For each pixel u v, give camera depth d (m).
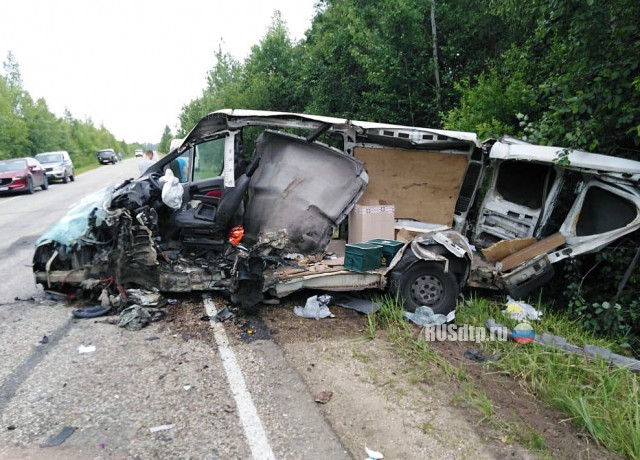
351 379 3.83
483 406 3.40
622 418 3.32
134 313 4.86
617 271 5.82
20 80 40.12
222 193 5.49
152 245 5.14
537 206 6.36
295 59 19.72
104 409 3.31
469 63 11.63
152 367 3.95
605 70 5.53
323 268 5.37
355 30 12.97
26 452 2.83
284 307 5.39
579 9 5.49
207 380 3.75
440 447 2.99
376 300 5.45
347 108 14.61
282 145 5.96
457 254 5.22
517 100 8.04
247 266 4.96
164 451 2.87
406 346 4.47
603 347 4.79
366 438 3.06
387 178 6.55
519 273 5.71
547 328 5.31
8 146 29.78
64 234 5.25
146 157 11.14
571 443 3.14
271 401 3.46
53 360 4.05
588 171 5.63
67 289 5.54
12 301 5.61
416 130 5.86
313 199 5.74
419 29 11.47
